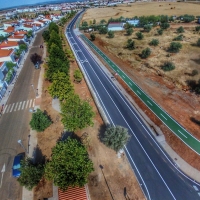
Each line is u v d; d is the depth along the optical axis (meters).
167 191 27.81
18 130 39.81
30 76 64.12
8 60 67.56
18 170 30.17
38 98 50.78
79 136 37.16
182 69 59.28
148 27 104.94
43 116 37.03
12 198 27.19
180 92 49.09
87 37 110.69
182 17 123.38
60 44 76.94
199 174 29.94
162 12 158.25
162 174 30.16
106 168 30.98
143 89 52.28
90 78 61.66
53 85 42.88
